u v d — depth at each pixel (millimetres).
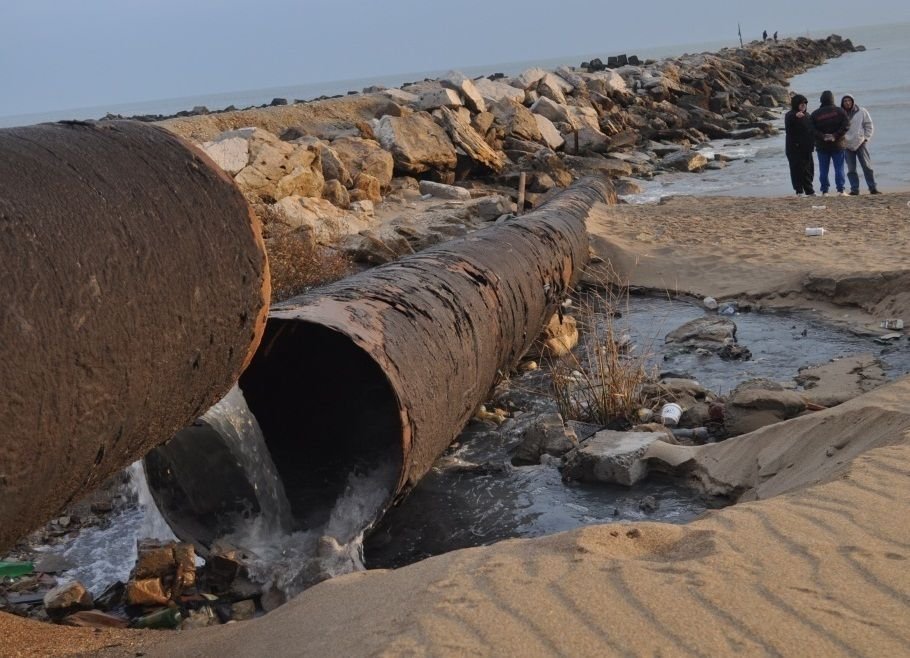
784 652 2688
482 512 5836
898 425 4988
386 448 5598
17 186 3043
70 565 5430
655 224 13898
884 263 10250
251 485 5387
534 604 3031
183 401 3607
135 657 3789
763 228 13148
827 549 3336
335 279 10984
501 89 27359
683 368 8461
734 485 5625
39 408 2799
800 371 7973
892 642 2719
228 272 3670
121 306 3131
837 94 41375
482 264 7199
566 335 9273
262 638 3479
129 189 3402
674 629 2826
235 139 14539
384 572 3924
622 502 5836
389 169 17984
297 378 6387
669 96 37062
